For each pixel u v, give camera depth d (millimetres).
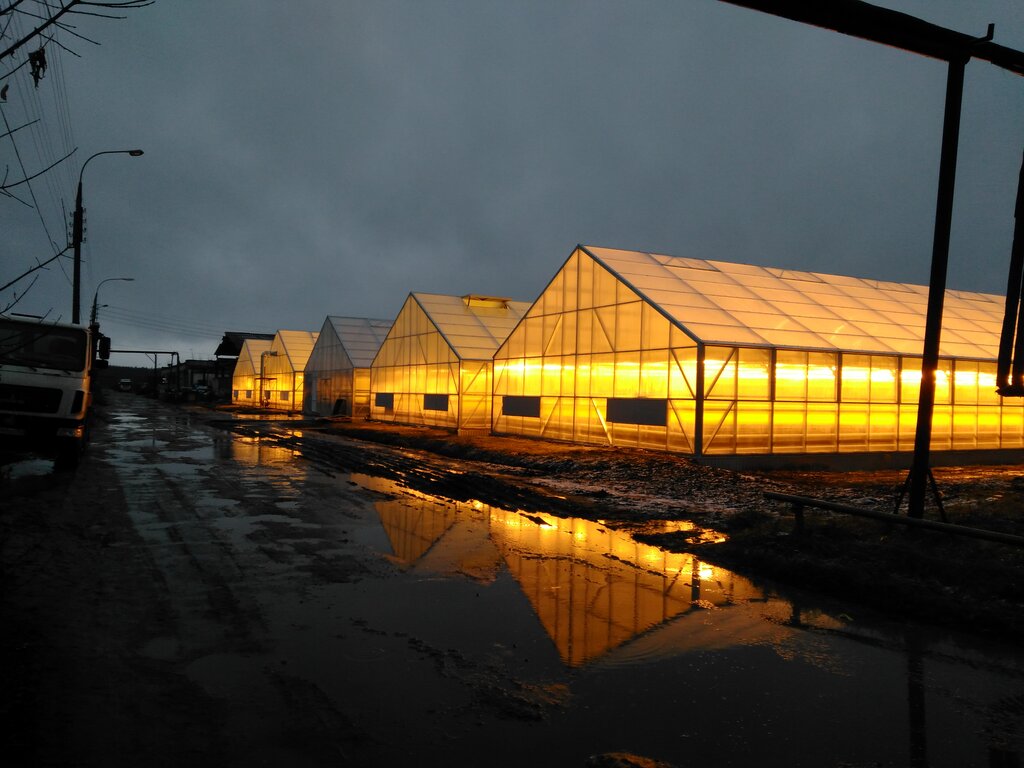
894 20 7613
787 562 8492
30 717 4258
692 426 20469
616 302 24266
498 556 9234
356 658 5484
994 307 32062
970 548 8688
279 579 7656
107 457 19094
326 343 53625
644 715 4668
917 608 7066
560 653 5781
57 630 5773
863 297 28672
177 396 79188
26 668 4980
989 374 25500
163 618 6219
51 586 6969
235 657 5398
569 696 4934
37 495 12242
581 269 26453
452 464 20906
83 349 15141
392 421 42344
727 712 4758
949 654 6000
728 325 21781
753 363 21000
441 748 4109
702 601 7438
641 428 22719
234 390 84750
